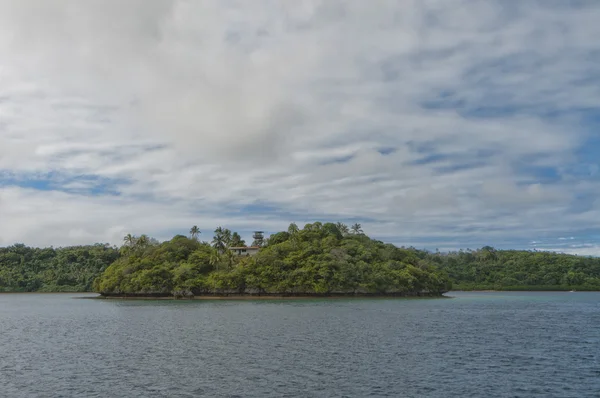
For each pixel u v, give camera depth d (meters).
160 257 181.88
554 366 44.28
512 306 127.75
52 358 48.09
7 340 62.09
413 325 77.44
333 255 173.25
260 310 111.00
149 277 168.88
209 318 90.62
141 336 64.56
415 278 174.50
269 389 35.47
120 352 51.41
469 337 63.09
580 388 36.41
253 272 167.38
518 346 55.72
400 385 36.78
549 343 58.28
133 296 174.12
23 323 85.50
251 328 73.06
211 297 167.50
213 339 61.03
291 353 50.19
